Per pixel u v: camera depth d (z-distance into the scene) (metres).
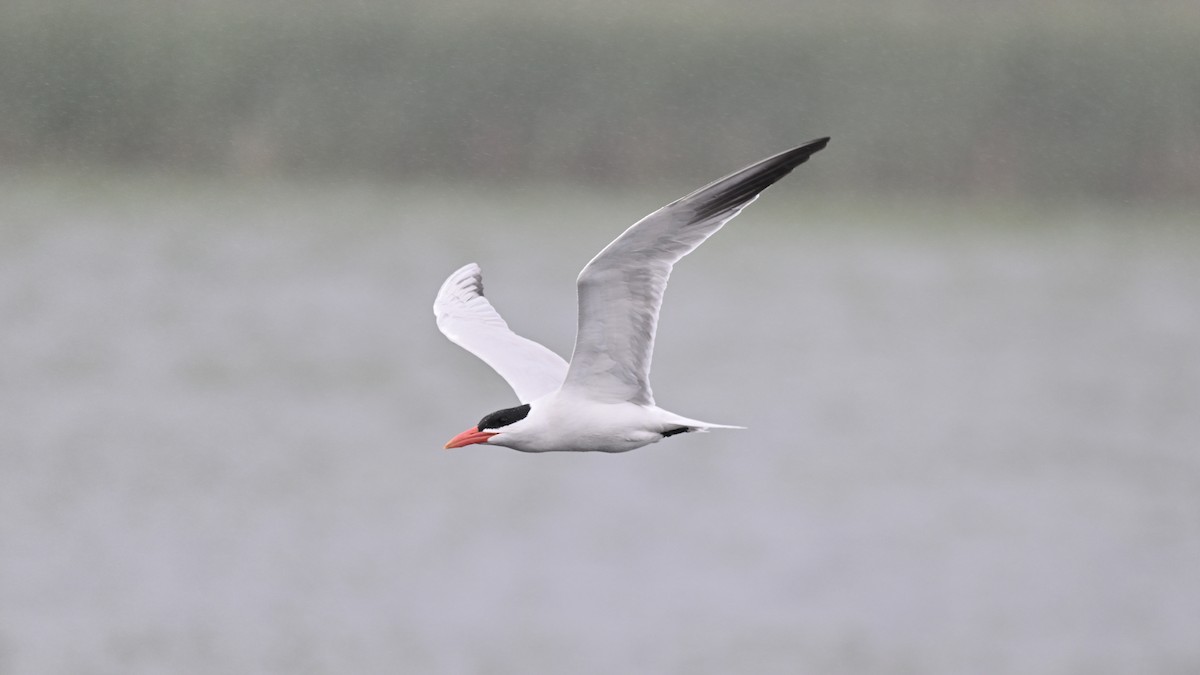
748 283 26.69
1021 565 16.30
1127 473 18.94
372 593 15.43
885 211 28.53
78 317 24.00
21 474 17.94
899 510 17.72
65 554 16.02
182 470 18.23
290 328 23.92
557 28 28.52
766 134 28.41
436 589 15.53
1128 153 28.95
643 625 14.88
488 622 14.86
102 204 28.62
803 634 14.84
